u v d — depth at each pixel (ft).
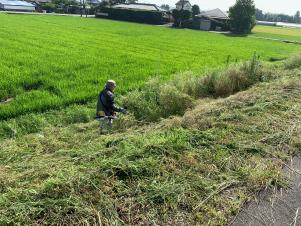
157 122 20.03
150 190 10.56
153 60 45.39
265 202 10.74
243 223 9.73
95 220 9.21
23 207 9.37
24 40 54.29
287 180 12.02
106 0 201.26
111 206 9.75
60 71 33.30
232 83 28.30
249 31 139.64
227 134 15.05
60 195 10.02
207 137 14.47
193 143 13.91
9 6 163.12
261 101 20.17
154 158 12.30
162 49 59.67
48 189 10.14
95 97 25.88
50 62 37.09
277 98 20.83
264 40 103.19
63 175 10.94
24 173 11.94
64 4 190.39
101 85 28.84
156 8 168.66
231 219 9.82
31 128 19.81
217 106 19.44
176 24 142.20
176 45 68.23
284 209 10.50
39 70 32.48
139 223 9.36
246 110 18.43
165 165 11.95
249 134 15.25
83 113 22.08
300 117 17.65
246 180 11.64
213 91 28.04
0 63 34.47
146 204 10.05
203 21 140.67
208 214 9.87
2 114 20.94
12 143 16.71
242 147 13.88
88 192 10.21
